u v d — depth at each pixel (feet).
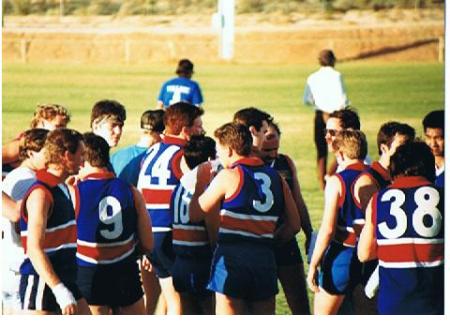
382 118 250.57
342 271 87.71
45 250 79.00
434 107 267.80
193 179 89.56
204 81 317.63
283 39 389.19
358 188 86.69
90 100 277.23
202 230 89.45
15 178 82.33
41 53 372.38
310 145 214.07
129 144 207.62
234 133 85.61
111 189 85.87
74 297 80.74
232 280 84.38
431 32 385.91
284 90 301.43
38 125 93.09
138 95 287.89
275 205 85.35
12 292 80.94
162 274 95.14
